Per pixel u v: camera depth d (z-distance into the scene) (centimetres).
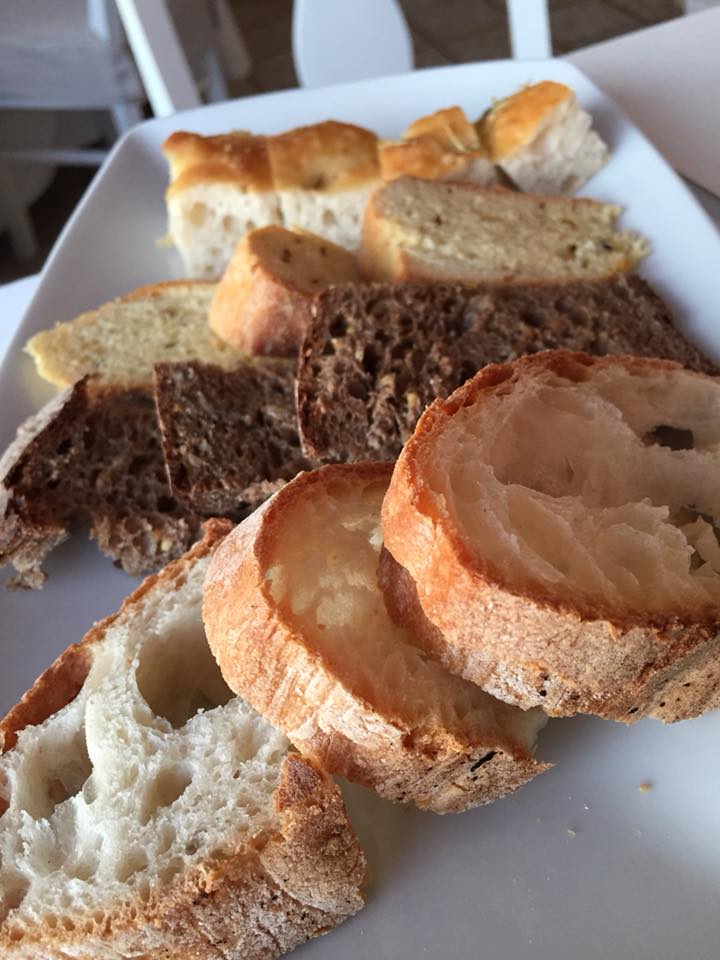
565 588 15
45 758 19
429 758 16
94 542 23
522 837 18
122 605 20
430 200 28
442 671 17
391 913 17
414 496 15
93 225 31
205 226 30
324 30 40
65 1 49
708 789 18
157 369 24
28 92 52
